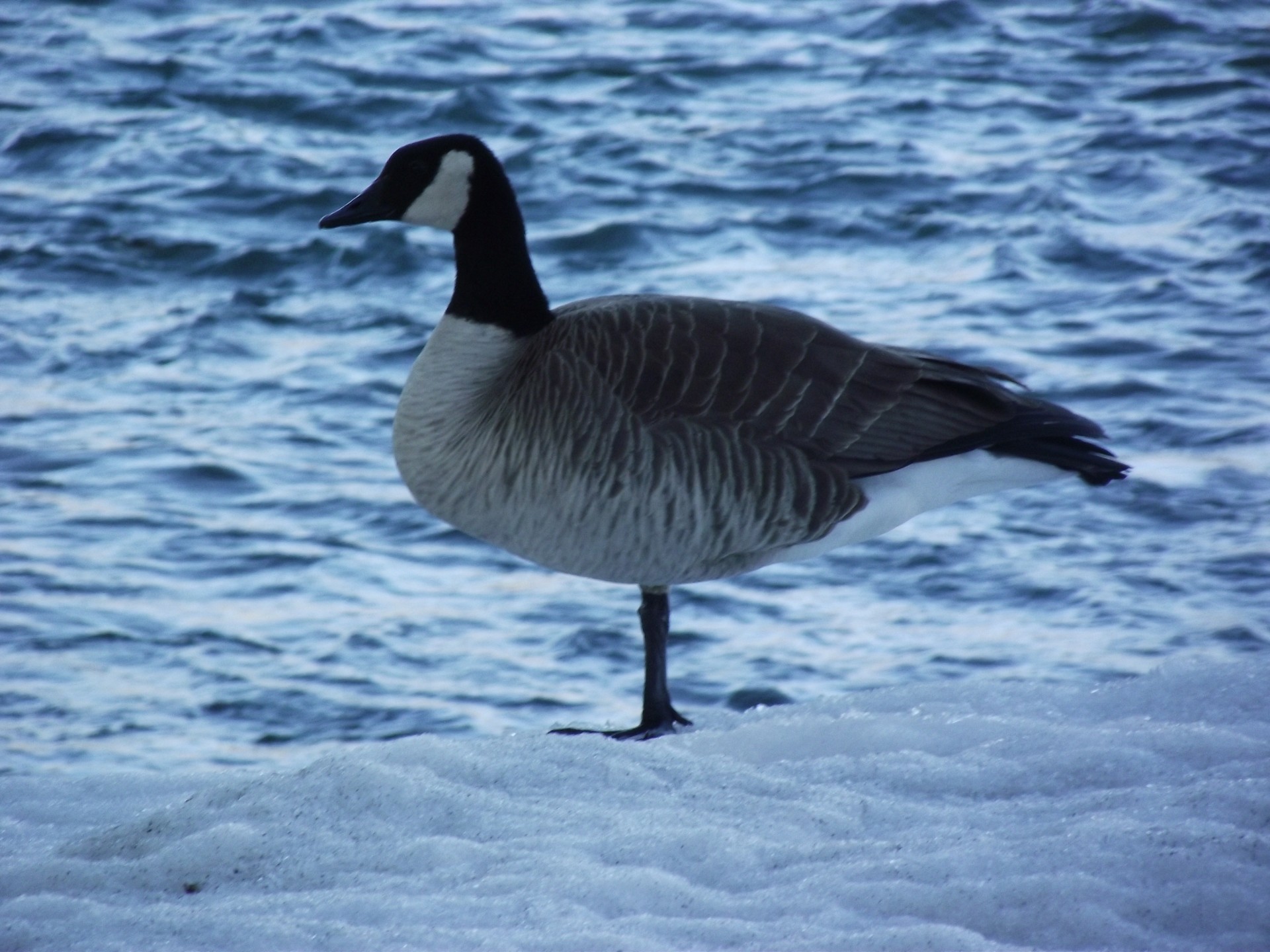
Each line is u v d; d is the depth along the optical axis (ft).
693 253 78.64
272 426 63.00
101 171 90.17
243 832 20.88
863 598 50.80
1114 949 17.63
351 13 118.32
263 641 48.19
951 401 31.37
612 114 97.86
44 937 18.38
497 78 103.86
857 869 19.39
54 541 54.19
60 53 109.40
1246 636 46.50
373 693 45.27
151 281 77.71
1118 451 58.34
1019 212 81.82
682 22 116.16
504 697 45.01
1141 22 112.16
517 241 31.63
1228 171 86.58
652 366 29.81
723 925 18.17
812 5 119.34
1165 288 71.82
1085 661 45.60
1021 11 116.47
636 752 23.76
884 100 99.60
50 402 64.85
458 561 54.08
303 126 97.50
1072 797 21.53
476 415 30.55
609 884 19.16
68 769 40.63
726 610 50.26
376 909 18.84
